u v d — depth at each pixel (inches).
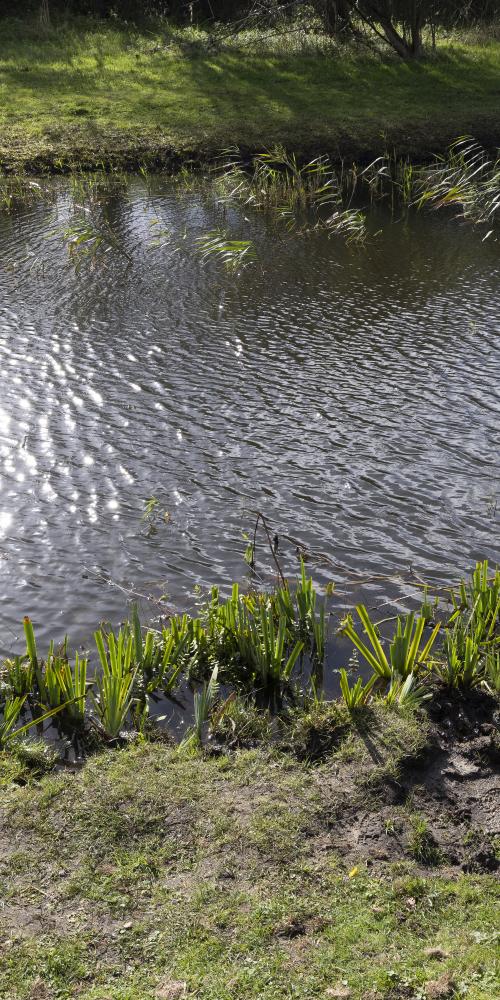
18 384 459.8
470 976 152.6
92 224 717.9
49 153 864.9
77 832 192.5
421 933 164.7
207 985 153.4
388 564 318.0
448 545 328.2
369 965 156.4
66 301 574.6
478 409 431.8
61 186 818.8
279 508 352.8
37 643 278.2
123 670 246.1
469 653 241.9
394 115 941.2
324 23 1159.0
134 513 350.9
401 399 442.9
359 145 887.7
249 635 261.0
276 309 565.6
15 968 158.4
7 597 300.7
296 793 203.6
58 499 360.2
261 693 253.8
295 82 1038.4
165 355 497.0
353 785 206.4
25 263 641.6
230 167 856.9
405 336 523.5
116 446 401.1
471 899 173.2
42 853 187.0
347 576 311.7
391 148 888.3
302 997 150.3
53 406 438.0
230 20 1293.1
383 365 483.8
